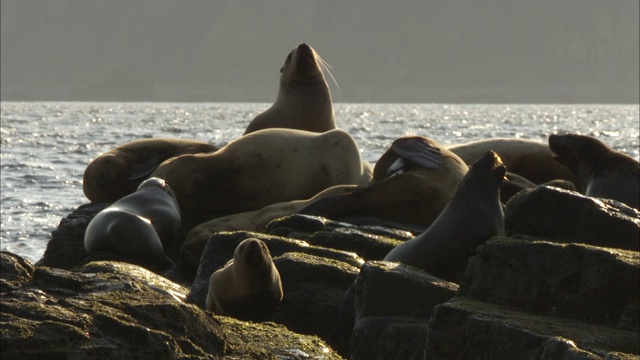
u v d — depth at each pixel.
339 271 29.56
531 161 51.75
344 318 27.58
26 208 75.56
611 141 184.88
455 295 24.97
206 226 40.53
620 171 44.88
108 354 16.25
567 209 27.53
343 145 46.16
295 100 53.53
